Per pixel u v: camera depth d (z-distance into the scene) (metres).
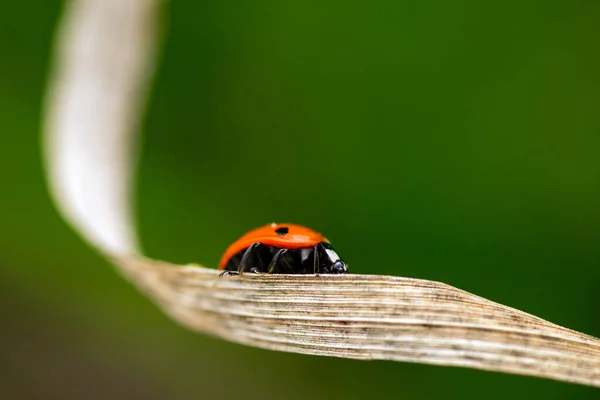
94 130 0.10
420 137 0.12
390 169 0.12
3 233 0.13
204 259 0.13
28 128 0.13
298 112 0.13
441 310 0.08
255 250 0.09
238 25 0.13
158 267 0.09
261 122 0.13
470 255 0.12
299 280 0.08
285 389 0.12
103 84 0.10
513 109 0.12
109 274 0.13
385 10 0.12
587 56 0.12
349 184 0.12
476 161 0.12
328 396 0.12
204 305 0.08
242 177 0.13
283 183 0.13
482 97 0.12
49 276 0.13
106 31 0.10
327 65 0.13
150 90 0.13
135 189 0.13
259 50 0.13
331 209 0.12
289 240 0.09
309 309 0.08
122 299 0.13
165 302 0.09
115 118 0.10
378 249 0.12
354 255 0.12
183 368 0.12
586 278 0.12
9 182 0.13
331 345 0.08
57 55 0.10
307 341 0.08
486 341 0.08
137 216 0.12
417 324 0.08
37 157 0.13
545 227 0.12
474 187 0.12
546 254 0.12
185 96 0.13
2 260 0.12
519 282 0.12
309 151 0.13
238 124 0.13
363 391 0.12
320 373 0.12
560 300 0.12
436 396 0.12
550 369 0.08
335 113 0.13
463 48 0.12
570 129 0.12
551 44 0.12
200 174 0.13
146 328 0.13
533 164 0.12
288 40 0.13
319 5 0.12
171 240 0.13
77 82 0.10
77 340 0.12
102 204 0.10
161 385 0.12
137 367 0.12
